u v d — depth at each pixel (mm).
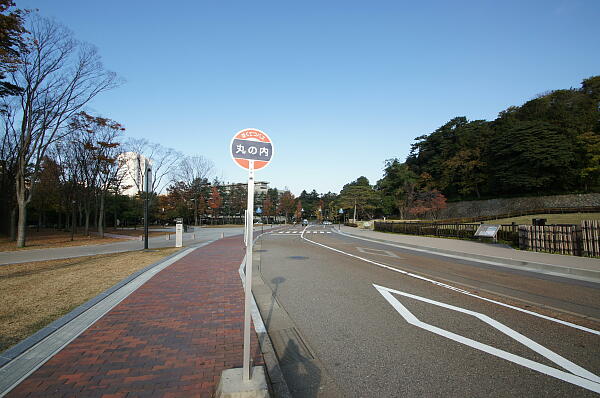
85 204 29156
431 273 9016
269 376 3205
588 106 47125
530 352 3793
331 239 23922
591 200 41469
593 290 6914
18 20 14266
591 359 3604
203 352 3680
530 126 48250
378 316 5180
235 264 10344
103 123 25391
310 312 5418
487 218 38625
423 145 73375
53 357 3523
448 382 3123
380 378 3227
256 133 3396
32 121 18328
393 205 69000
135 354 3609
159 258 11586
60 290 6535
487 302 5961
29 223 57875
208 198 65312
